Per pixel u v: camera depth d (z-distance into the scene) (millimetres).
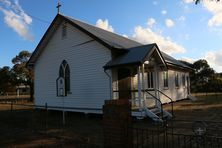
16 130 9812
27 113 16891
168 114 12523
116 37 17938
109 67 12570
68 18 16000
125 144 5363
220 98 26594
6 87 41344
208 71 54188
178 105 18719
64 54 16375
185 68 23344
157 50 12961
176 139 7766
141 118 11672
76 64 15383
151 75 15836
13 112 17750
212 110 15344
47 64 17891
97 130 9617
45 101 17844
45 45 18078
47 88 17750
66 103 15883
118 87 13562
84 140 7727
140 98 11805
